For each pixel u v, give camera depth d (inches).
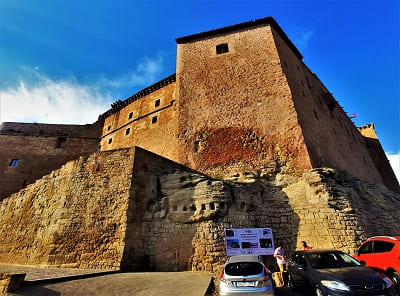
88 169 501.0
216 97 713.0
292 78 733.9
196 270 381.4
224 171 596.1
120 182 457.1
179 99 745.6
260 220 470.0
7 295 239.0
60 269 382.3
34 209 540.1
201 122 686.5
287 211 486.9
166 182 478.0
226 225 421.4
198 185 456.1
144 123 971.3
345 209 441.1
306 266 274.1
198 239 405.4
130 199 431.8
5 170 975.0
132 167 462.3
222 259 386.3
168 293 261.7
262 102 661.9
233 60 763.4
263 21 810.8
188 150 656.4
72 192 485.1
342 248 403.5
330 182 482.0
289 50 856.9
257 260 255.1
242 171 576.1
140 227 429.7
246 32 810.8
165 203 452.8
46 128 1139.9
